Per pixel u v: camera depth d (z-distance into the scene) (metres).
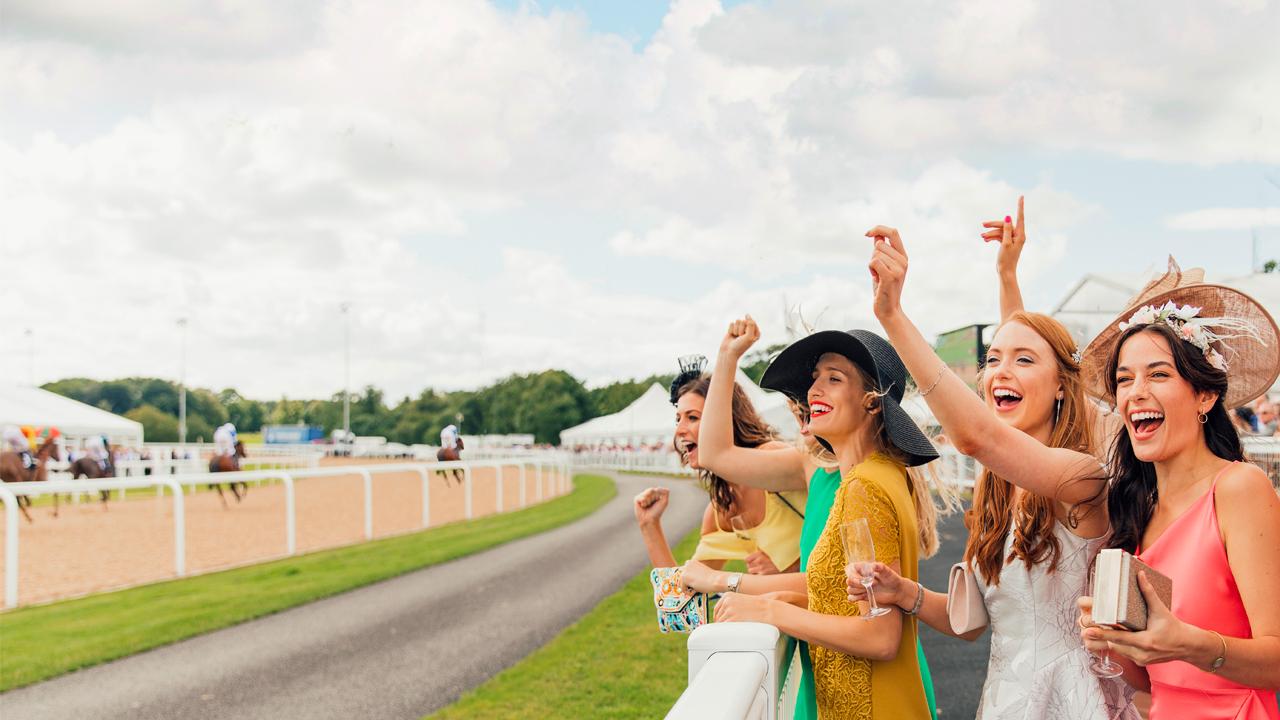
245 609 8.24
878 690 2.08
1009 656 2.30
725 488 3.06
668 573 2.52
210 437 135.38
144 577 10.60
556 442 105.25
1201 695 1.94
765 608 1.96
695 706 1.11
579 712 5.03
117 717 5.28
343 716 5.27
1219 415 2.03
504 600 8.82
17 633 7.45
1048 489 2.10
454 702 5.51
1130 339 2.08
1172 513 2.05
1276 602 1.83
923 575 8.64
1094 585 1.73
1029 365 2.36
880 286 2.01
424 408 116.94
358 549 12.60
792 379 2.44
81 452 26.45
